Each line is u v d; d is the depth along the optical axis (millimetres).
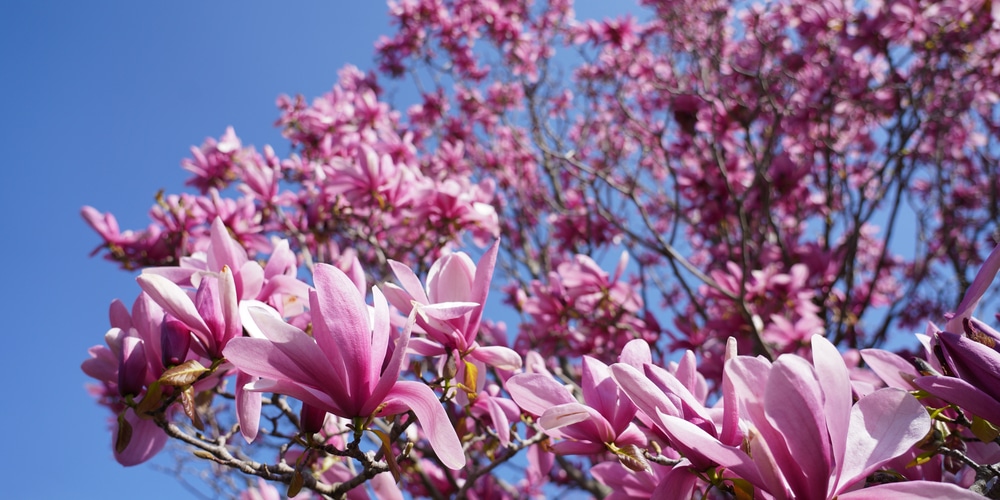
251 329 1370
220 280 1441
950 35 5449
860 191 4879
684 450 1204
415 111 8508
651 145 7191
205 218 4211
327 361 1180
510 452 2082
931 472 1479
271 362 1174
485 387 2572
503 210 7848
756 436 977
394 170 3895
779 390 968
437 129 8484
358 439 1251
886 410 1084
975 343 1145
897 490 979
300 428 1327
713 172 5746
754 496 1194
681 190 5902
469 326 1656
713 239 6398
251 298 1654
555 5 9062
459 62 8648
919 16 5465
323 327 1201
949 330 1271
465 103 8820
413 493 4059
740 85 6914
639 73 7719
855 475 1024
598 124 8906
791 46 6988
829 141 5586
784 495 975
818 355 1027
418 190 3637
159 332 1582
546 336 4301
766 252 4992
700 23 7609
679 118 5645
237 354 1163
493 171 8359
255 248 4102
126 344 1530
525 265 6691
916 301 7012
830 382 1012
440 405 1188
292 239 5062
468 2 8320
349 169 3814
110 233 4008
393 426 1541
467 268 1670
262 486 2484
